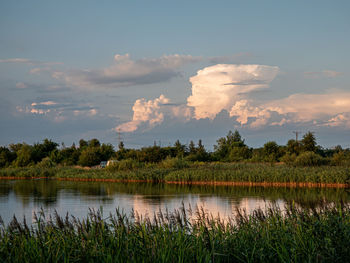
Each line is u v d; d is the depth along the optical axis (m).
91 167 91.31
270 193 39.69
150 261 9.62
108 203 33.78
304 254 10.38
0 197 39.78
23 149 100.62
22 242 10.21
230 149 101.00
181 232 11.38
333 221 11.57
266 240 11.12
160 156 96.25
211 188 47.19
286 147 83.25
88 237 10.74
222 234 12.16
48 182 62.12
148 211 27.55
